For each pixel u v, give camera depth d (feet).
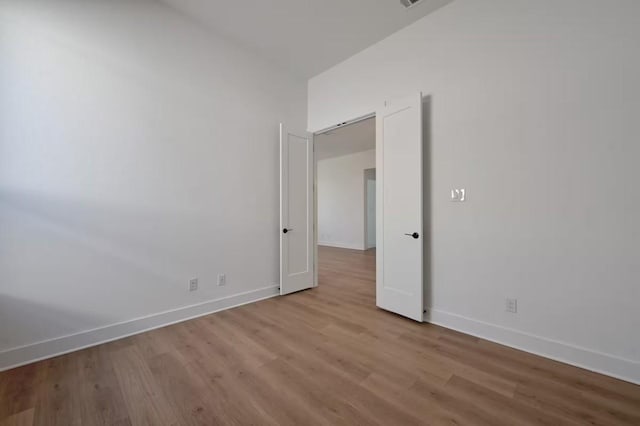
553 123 6.41
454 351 6.81
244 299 10.34
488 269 7.41
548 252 6.51
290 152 11.57
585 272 6.06
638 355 5.50
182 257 8.78
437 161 8.37
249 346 7.08
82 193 7.01
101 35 7.27
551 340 6.47
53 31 6.60
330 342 7.29
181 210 8.76
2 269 6.07
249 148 10.55
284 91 11.77
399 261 9.04
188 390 5.37
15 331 6.19
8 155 6.09
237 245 10.18
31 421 4.58
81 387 5.45
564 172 6.28
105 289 7.37
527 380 5.64
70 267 6.87
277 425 4.51
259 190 10.87
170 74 8.52
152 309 8.16
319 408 4.89
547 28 6.47
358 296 11.25
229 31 9.46
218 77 9.64
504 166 7.12
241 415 4.73
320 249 24.57
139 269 7.94
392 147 9.22
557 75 6.35
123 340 7.41
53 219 6.64
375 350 6.88
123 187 7.64
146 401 5.06
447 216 8.17
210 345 7.13
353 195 24.95
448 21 8.11
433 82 8.46
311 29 9.33
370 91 10.25
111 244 7.47
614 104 5.71
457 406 4.91
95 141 7.20
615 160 5.71
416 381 5.64
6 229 6.11
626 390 5.29
